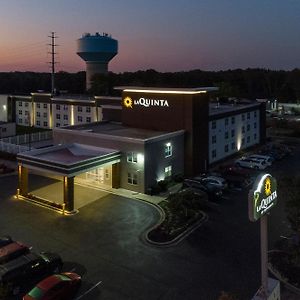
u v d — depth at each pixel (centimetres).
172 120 5128
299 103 13462
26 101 10012
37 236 3244
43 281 2338
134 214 3725
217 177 4578
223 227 3400
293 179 2767
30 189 4528
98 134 4719
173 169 4850
